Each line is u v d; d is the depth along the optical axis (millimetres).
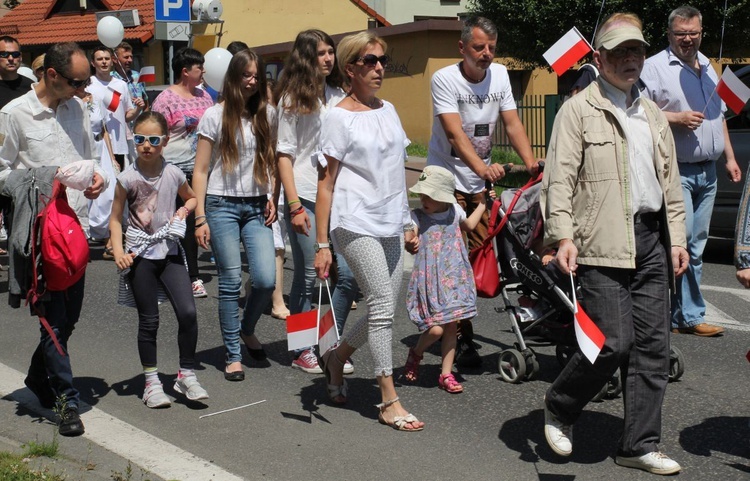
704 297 8578
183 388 5773
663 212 4664
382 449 5094
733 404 5742
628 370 4727
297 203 6148
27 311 8344
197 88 9102
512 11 18078
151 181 5621
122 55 12508
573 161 4629
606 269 4559
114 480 4570
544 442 5176
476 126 6488
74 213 5273
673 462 4695
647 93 7203
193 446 5133
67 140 5680
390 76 26375
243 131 6184
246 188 6258
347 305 6137
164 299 5824
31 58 33531
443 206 6070
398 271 5398
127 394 6043
